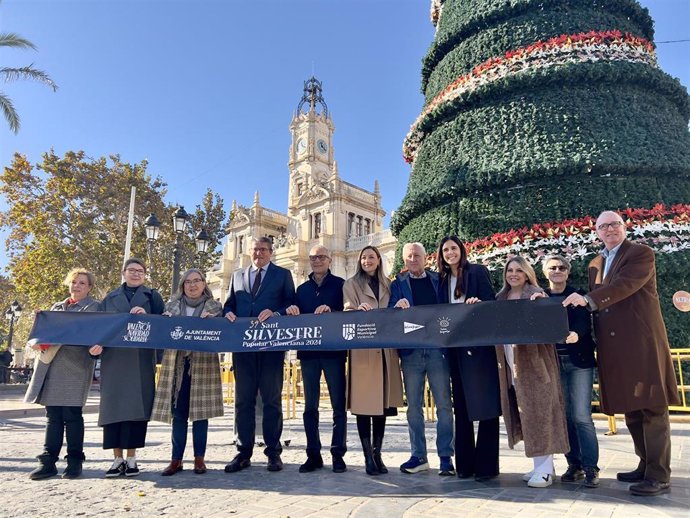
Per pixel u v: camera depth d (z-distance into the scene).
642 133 9.86
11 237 30.89
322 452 6.21
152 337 4.96
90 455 6.13
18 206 27.94
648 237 8.87
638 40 10.70
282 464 5.24
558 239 9.19
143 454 6.18
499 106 10.66
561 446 4.20
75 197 28.39
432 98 12.52
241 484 4.47
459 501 3.80
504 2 11.24
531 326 4.25
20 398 16.27
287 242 47.25
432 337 4.52
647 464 4.00
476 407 4.50
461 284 4.91
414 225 11.29
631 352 4.05
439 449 4.78
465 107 11.23
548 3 10.98
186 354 5.18
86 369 4.99
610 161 9.37
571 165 9.41
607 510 3.49
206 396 5.06
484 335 4.36
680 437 6.74
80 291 5.39
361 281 5.29
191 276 5.49
